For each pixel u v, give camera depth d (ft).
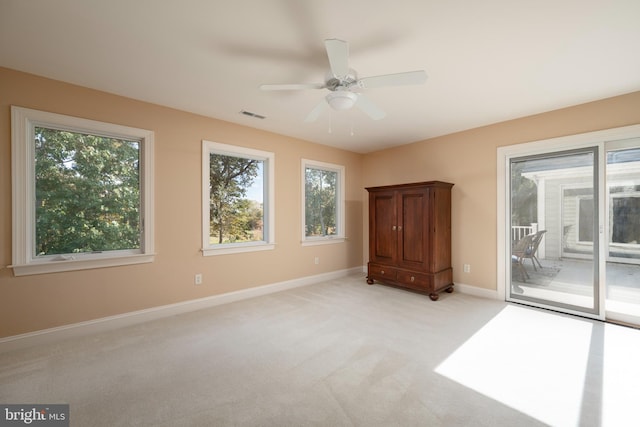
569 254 10.22
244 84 8.45
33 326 7.79
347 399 5.59
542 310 10.54
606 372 6.47
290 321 9.52
